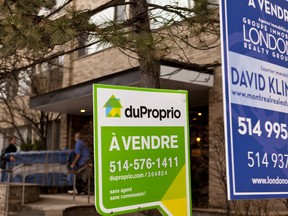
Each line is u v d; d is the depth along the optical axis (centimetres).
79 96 1184
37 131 1652
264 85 338
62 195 1216
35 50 549
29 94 1555
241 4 336
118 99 349
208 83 1000
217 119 955
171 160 375
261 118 329
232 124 309
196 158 1154
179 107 386
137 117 359
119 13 848
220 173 796
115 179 338
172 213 368
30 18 559
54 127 1670
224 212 795
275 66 351
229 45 321
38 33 531
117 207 336
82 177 1101
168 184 370
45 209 888
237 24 329
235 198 301
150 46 538
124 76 1010
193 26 615
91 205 927
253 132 321
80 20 555
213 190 930
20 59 677
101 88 341
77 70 1510
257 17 346
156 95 373
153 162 363
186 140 387
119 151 344
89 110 1461
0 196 1020
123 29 576
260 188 316
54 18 616
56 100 1281
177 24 605
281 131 342
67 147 1545
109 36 552
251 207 721
